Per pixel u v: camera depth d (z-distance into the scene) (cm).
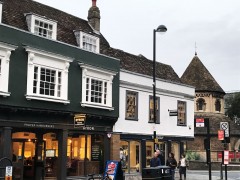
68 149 2097
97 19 2534
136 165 2452
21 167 1856
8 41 1741
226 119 4638
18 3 2078
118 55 2664
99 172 2209
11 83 1739
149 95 2603
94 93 2175
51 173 2016
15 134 1878
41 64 1875
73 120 2041
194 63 4872
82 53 2120
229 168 3709
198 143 4244
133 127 2434
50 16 2219
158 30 1956
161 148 2689
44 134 2022
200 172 3281
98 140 2245
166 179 1441
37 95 1820
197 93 4612
